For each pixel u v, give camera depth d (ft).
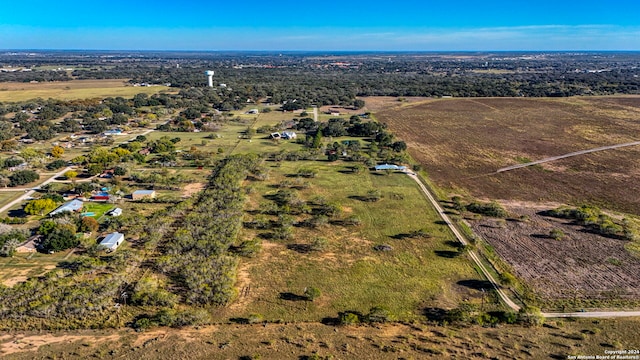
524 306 133.90
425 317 128.77
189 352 111.86
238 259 160.97
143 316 128.16
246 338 118.21
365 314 129.90
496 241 181.16
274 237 180.96
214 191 231.71
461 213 212.02
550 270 156.66
